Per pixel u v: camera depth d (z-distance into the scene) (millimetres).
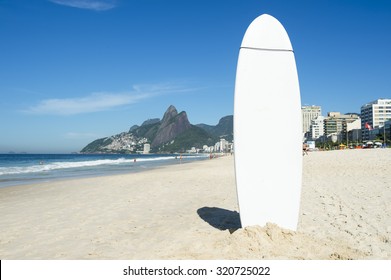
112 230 5867
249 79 5129
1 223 6625
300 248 4531
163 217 6844
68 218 6957
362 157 25828
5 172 23844
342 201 7730
